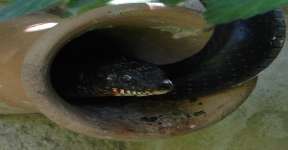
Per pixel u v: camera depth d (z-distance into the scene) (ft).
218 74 1.72
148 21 1.54
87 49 1.74
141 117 1.65
